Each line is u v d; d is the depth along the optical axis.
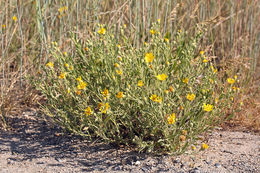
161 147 2.60
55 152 2.59
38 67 3.70
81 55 2.72
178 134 2.42
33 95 3.49
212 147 2.65
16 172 2.23
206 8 4.44
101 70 2.63
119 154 2.54
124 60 2.57
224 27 4.77
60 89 2.85
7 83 3.46
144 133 2.55
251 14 4.16
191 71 2.70
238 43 4.30
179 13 4.51
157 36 2.70
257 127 3.12
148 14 3.66
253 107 3.41
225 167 2.32
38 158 2.48
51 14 3.68
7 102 3.35
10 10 3.86
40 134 2.92
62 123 2.68
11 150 2.60
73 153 2.57
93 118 2.64
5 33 3.80
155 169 2.29
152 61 2.53
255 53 4.19
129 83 2.54
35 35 3.96
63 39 3.77
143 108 2.39
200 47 4.09
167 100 2.52
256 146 2.71
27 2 4.02
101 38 2.68
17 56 4.00
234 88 2.71
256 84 4.08
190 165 2.34
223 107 2.75
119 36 3.61
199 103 2.49
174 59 2.68
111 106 2.50
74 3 3.74
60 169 2.31
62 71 2.70
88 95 2.68
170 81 2.72
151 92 2.41
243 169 2.29
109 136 2.64
